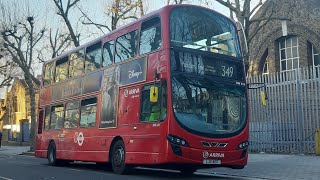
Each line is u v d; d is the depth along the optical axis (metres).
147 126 11.62
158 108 11.26
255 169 13.61
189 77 11.32
